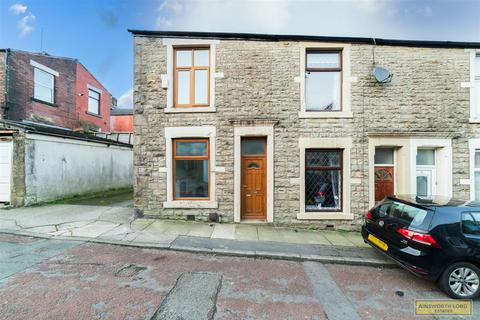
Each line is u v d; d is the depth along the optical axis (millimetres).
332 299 3338
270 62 6863
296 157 6801
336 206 7008
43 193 8891
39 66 12367
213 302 3141
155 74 6961
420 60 6824
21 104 11461
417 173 7051
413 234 3705
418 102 6762
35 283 3449
